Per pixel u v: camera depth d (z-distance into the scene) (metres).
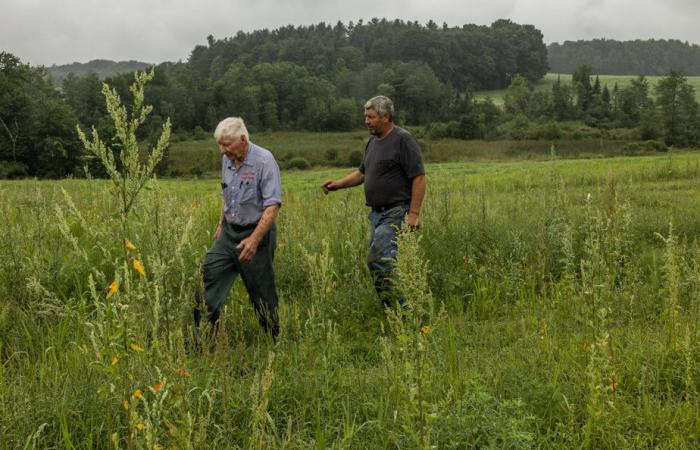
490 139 116.00
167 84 144.38
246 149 5.23
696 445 3.52
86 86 110.94
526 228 8.61
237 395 3.89
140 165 2.92
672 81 106.44
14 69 68.12
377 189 6.21
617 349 4.64
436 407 3.44
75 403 3.71
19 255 6.31
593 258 4.63
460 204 10.74
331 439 3.69
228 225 5.32
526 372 4.41
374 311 6.34
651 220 9.62
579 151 91.75
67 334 4.91
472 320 6.11
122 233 2.83
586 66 165.38
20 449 3.29
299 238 8.18
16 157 65.38
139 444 2.77
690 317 5.11
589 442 3.50
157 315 3.03
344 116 146.75
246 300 6.31
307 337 4.64
